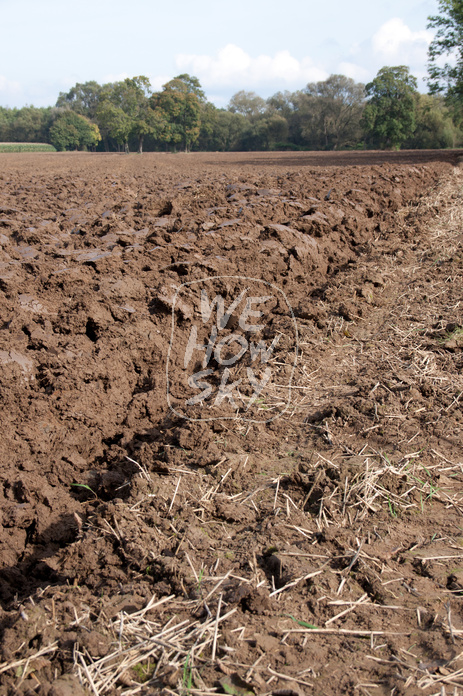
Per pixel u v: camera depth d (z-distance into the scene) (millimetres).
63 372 4781
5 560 3262
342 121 96375
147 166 35375
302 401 4828
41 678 2273
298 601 2637
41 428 4262
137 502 3449
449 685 2176
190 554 2982
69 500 3691
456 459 3859
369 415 4445
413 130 73938
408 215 12102
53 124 122875
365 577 2771
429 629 2477
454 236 10164
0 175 23781
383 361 5508
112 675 2254
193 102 78312
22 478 3682
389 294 7520
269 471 3807
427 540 3105
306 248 8523
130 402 4875
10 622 2607
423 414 4410
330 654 2346
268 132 100312
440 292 7406
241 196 12469
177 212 10734
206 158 50719
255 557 2932
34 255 7547
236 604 2570
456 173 20531
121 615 2551
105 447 4371
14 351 4812
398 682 2189
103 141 120875
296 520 3236
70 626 2531
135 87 70062
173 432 4281
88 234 9438
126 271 7098
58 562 3086
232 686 2164
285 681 2195
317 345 5879
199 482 3660
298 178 17156
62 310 5812
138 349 5422
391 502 3406
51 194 15227
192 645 2371
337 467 3672
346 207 11258
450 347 5613
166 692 2150
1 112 145750
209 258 7445
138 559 2979
